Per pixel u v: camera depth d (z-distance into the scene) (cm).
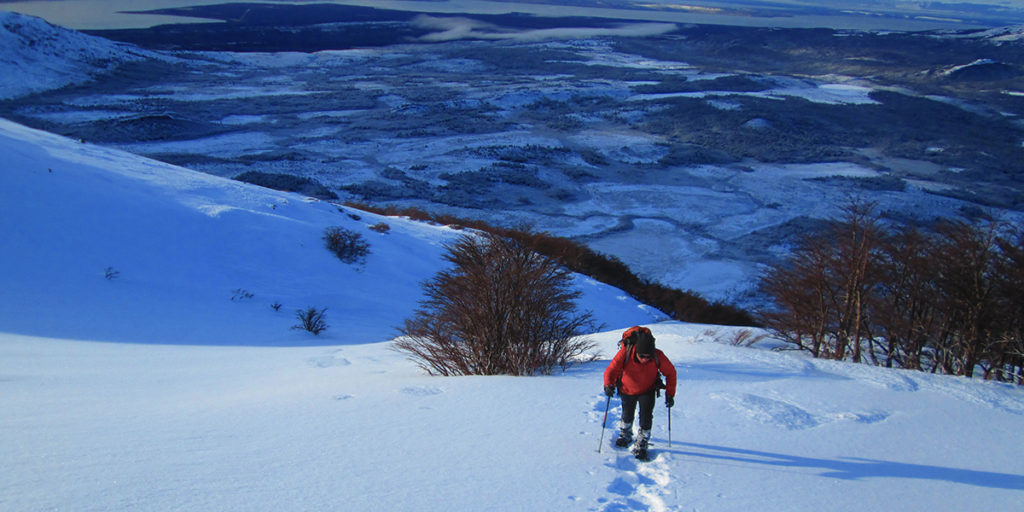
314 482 432
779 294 1877
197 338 1933
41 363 1216
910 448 592
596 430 608
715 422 638
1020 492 489
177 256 2711
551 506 412
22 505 356
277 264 2911
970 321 1480
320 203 3981
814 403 738
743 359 1016
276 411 679
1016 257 1409
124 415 668
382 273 3159
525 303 1065
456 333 1102
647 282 4534
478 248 1138
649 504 430
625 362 542
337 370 1179
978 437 642
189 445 521
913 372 962
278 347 1852
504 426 608
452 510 395
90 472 430
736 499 439
